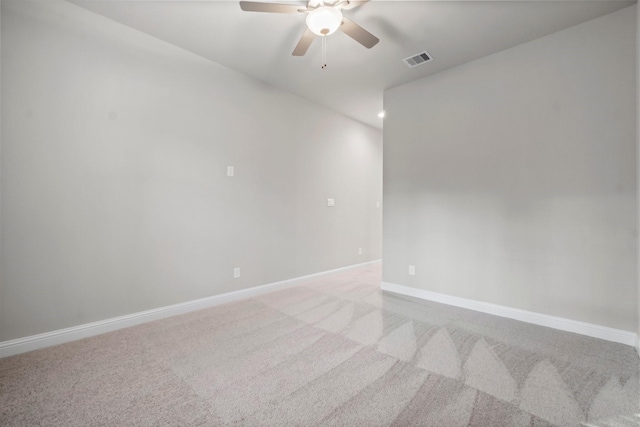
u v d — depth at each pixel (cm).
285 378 185
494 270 297
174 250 292
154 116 277
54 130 224
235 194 341
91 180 242
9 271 209
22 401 162
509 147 287
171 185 289
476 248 309
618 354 214
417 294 355
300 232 420
